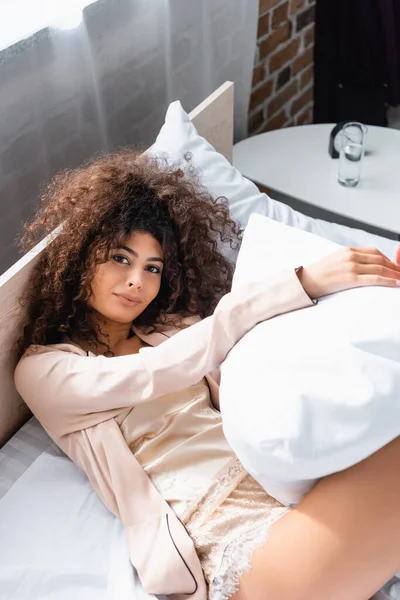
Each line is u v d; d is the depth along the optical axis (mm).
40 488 1094
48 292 1123
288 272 1012
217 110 1529
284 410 862
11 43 1278
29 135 1399
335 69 2479
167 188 1165
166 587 944
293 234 1116
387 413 845
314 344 905
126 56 1558
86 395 1046
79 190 1167
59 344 1122
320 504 904
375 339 878
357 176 1727
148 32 1579
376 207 1669
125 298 1104
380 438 849
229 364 984
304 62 2389
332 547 882
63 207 1175
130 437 1062
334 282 991
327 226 1410
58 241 1120
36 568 990
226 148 1643
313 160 1833
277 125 2408
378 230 2043
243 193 1361
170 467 1040
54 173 1494
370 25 2344
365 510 887
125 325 1188
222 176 1355
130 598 942
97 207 1113
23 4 1280
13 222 1447
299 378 881
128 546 991
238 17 1828
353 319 914
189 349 1032
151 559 958
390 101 2562
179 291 1193
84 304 1151
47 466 1119
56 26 1330
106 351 1162
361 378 857
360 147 1694
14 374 1125
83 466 1072
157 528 980
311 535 894
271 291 1008
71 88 1438
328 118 2586
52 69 1388
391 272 999
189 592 945
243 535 942
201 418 1093
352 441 840
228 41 1851
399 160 1818
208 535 965
